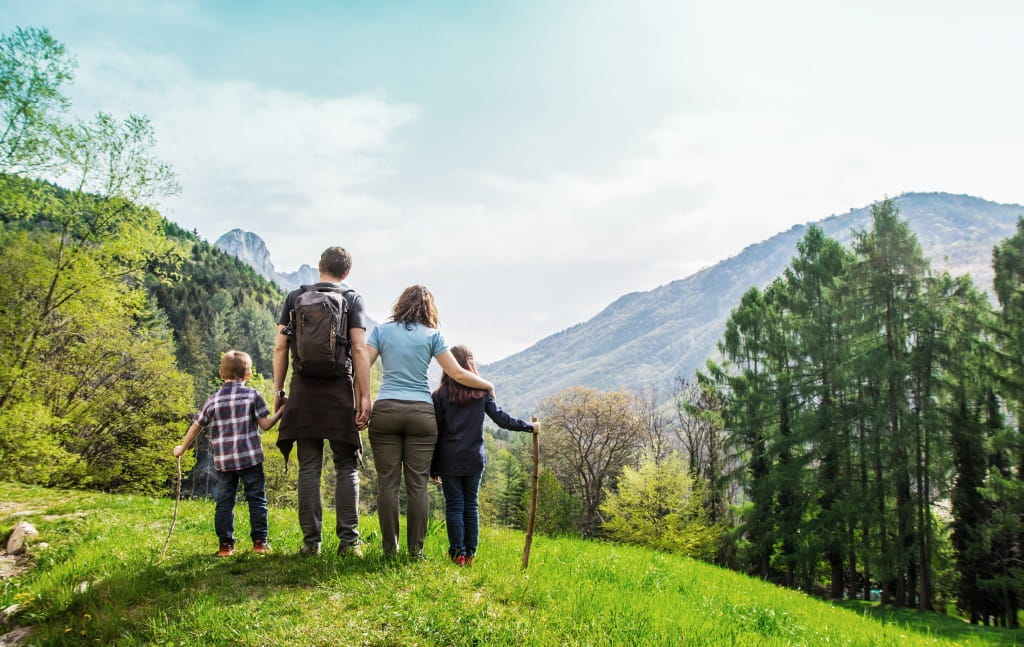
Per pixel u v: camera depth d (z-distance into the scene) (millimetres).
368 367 5652
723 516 40750
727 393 38969
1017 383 29344
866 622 9484
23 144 18984
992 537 28828
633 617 5188
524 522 49594
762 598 9266
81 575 5488
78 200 21078
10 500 9695
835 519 30719
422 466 5738
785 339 36531
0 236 19922
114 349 26422
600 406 48344
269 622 4191
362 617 4312
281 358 5898
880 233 32062
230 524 6152
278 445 5773
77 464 25312
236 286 112875
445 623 4262
